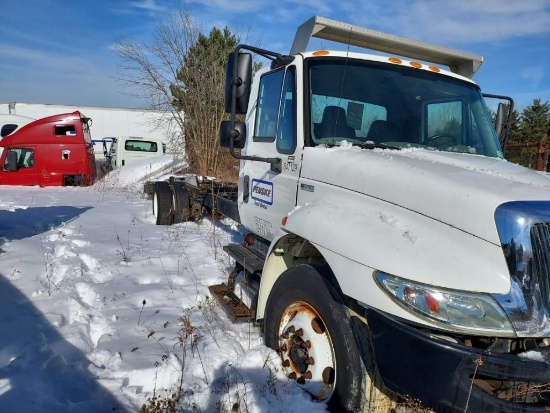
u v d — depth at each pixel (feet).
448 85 12.99
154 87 57.77
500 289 7.00
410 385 7.25
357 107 11.73
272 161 12.42
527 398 7.18
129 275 18.03
